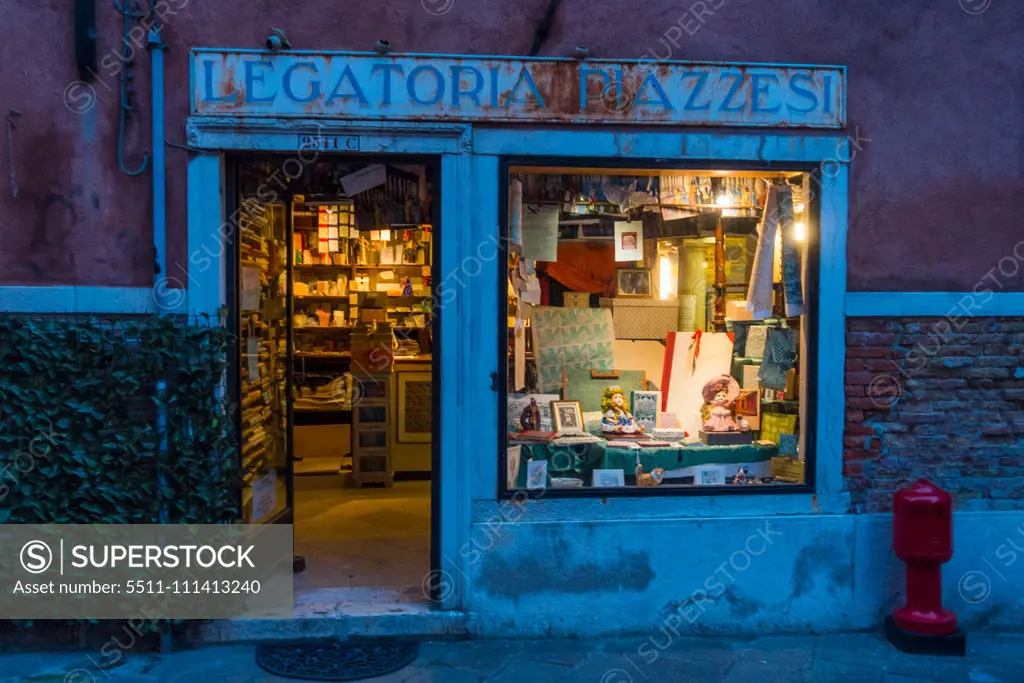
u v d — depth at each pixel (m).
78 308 4.38
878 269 4.83
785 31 4.74
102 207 4.42
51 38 4.38
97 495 4.30
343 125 4.48
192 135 4.41
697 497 4.78
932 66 4.81
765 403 5.24
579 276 5.59
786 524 4.78
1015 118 4.86
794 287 4.95
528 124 4.60
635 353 5.54
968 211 4.86
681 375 5.36
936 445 4.89
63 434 4.25
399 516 6.55
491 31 4.58
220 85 4.44
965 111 4.84
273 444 5.40
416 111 4.53
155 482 4.36
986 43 4.84
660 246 5.61
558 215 5.12
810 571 4.80
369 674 4.20
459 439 4.63
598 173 4.86
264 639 4.56
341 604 4.73
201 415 4.37
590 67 4.61
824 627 4.81
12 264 4.38
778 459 5.07
